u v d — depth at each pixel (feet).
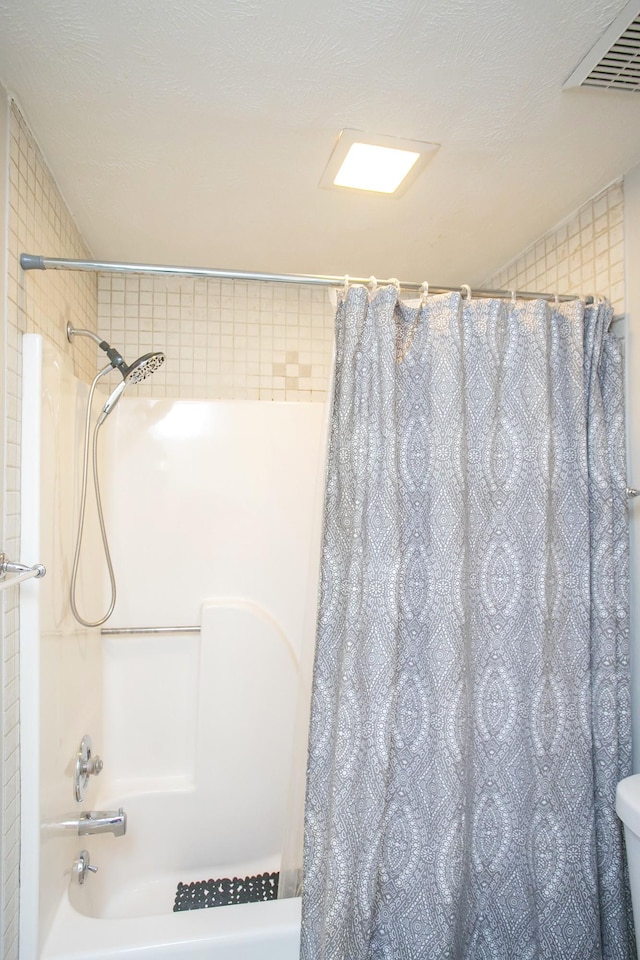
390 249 5.97
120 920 3.93
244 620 6.27
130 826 5.86
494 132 3.95
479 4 2.86
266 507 6.51
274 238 5.70
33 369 3.72
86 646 5.28
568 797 4.12
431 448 4.08
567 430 4.37
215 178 4.57
